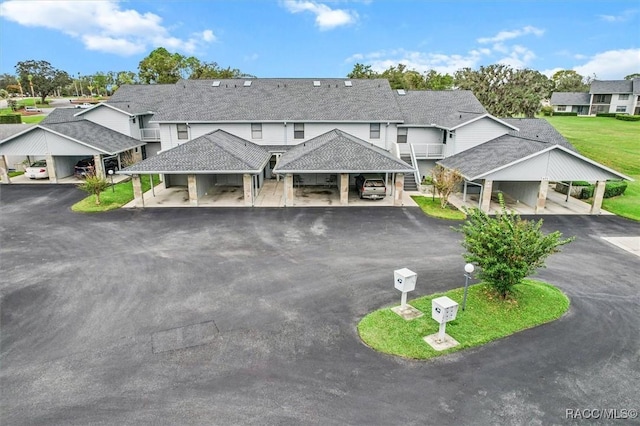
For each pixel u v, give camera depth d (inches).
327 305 464.1
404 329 411.5
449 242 684.1
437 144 1181.7
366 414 299.0
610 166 1331.2
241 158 917.2
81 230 736.3
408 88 2420.0
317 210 879.7
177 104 1197.7
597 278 549.3
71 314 442.0
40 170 1154.7
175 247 650.8
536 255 447.5
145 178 1199.6
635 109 2866.6
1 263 583.2
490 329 414.6
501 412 302.8
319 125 1168.2
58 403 310.2
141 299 476.4
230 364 356.2
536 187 900.0
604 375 346.3
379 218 823.7
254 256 614.2
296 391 322.7
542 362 363.6
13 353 373.4
